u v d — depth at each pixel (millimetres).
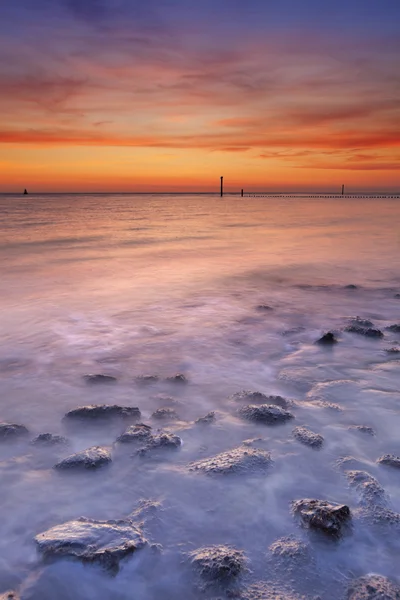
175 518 2693
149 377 4941
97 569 2252
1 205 69750
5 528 2613
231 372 5191
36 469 3219
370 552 2426
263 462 3217
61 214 43375
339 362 5469
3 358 5664
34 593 2164
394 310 8203
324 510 2611
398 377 4965
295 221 34094
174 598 2156
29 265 13484
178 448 3467
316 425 3869
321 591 2178
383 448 3527
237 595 2150
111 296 9320
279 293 9602
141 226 28938
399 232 24109
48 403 4359
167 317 7652
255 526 2639
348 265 13297
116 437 3680
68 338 6512
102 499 2883
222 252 16453
